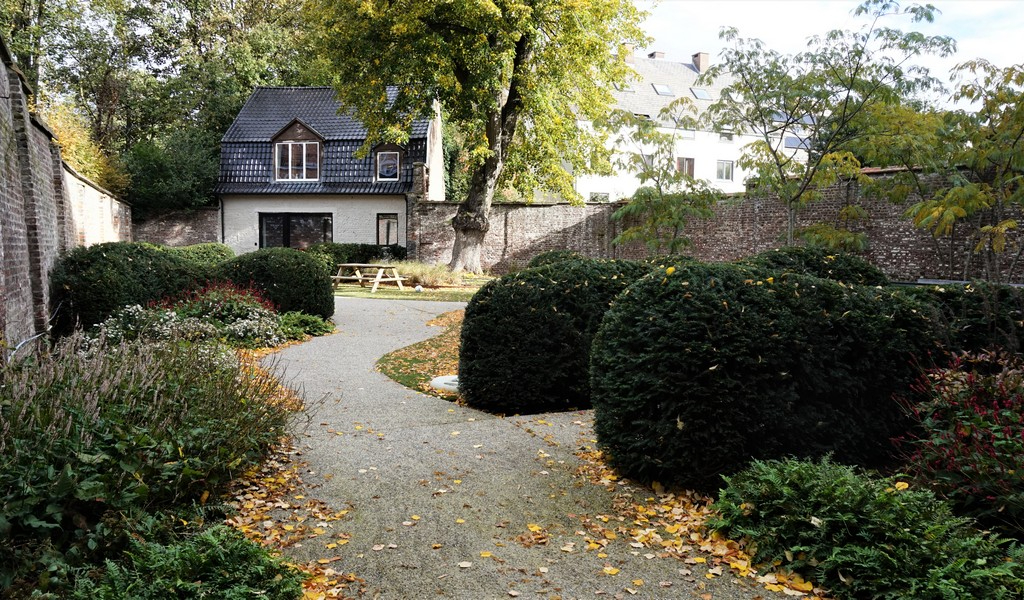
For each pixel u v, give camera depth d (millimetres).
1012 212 13383
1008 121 11297
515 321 6203
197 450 3695
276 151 28797
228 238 28984
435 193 30125
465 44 19062
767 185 16797
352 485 4117
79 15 28219
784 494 3342
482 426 5477
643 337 4180
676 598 2893
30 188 8234
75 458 3041
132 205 27531
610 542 3443
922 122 13523
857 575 2879
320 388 6820
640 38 22156
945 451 3521
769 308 4152
